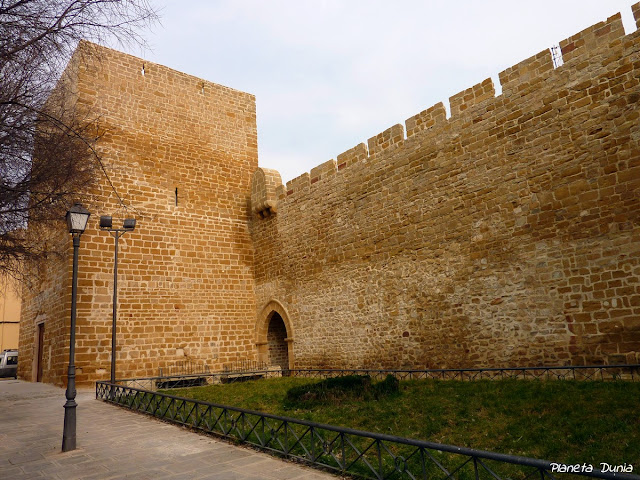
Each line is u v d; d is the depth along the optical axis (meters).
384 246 14.38
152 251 17.16
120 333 15.81
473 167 12.13
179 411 9.28
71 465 5.99
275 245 18.98
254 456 6.14
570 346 9.76
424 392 10.03
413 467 5.57
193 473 5.46
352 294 15.27
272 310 18.67
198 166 19.25
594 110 9.91
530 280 10.60
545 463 3.30
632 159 9.21
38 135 7.69
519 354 10.61
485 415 7.67
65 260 15.48
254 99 22.08
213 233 19.05
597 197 9.66
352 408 9.15
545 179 10.59
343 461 5.22
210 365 17.69
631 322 8.91
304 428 7.87
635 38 9.40
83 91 16.59
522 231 10.88
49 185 8.60
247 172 20.88
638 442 5.65
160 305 16.92
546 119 10.73
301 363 17.00
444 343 12.29
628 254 9.09
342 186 16.19
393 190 14.30
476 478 3.80
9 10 6.03
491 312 11.30
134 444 7.03
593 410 7.01
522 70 11.34
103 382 12.38
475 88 12.37
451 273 12.33
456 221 12.37
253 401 10.88
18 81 6.78
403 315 13.50
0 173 7.52
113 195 16.58
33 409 10.90
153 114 18.34
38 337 18.33
